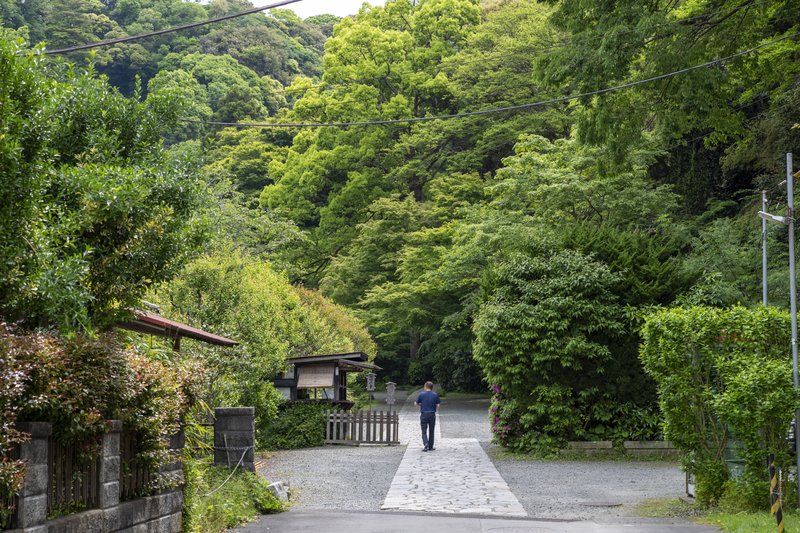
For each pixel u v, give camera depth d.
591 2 19.94
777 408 10.77
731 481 11.70
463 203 39.50
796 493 11.02
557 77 20.09
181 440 9.52
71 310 7.59
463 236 33.75
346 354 24.08
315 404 23.80
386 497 13.21
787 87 24.28
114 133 10.55
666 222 28.62
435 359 48.34
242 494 11.55
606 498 13.30
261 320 20.09
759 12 20.42
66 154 10.05
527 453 20.50
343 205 48.06
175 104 11.48
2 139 7.10
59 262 7.68
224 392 17.45
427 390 21.89
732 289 21.98
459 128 45.38
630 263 20.97
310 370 24.45
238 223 34.03
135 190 8.77
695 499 12.34
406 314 43.06
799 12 21.09
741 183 32.06
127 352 8.33
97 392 7.24
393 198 44.88
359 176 46.81
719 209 30.00
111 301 9.14
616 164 21.48
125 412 7.79
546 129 42.22
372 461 19.27
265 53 82.62
